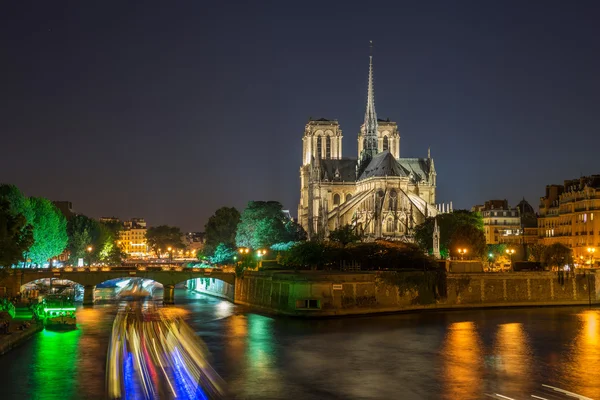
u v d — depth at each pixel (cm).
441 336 13600
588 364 11150
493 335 13725
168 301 19788
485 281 18500
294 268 19938
